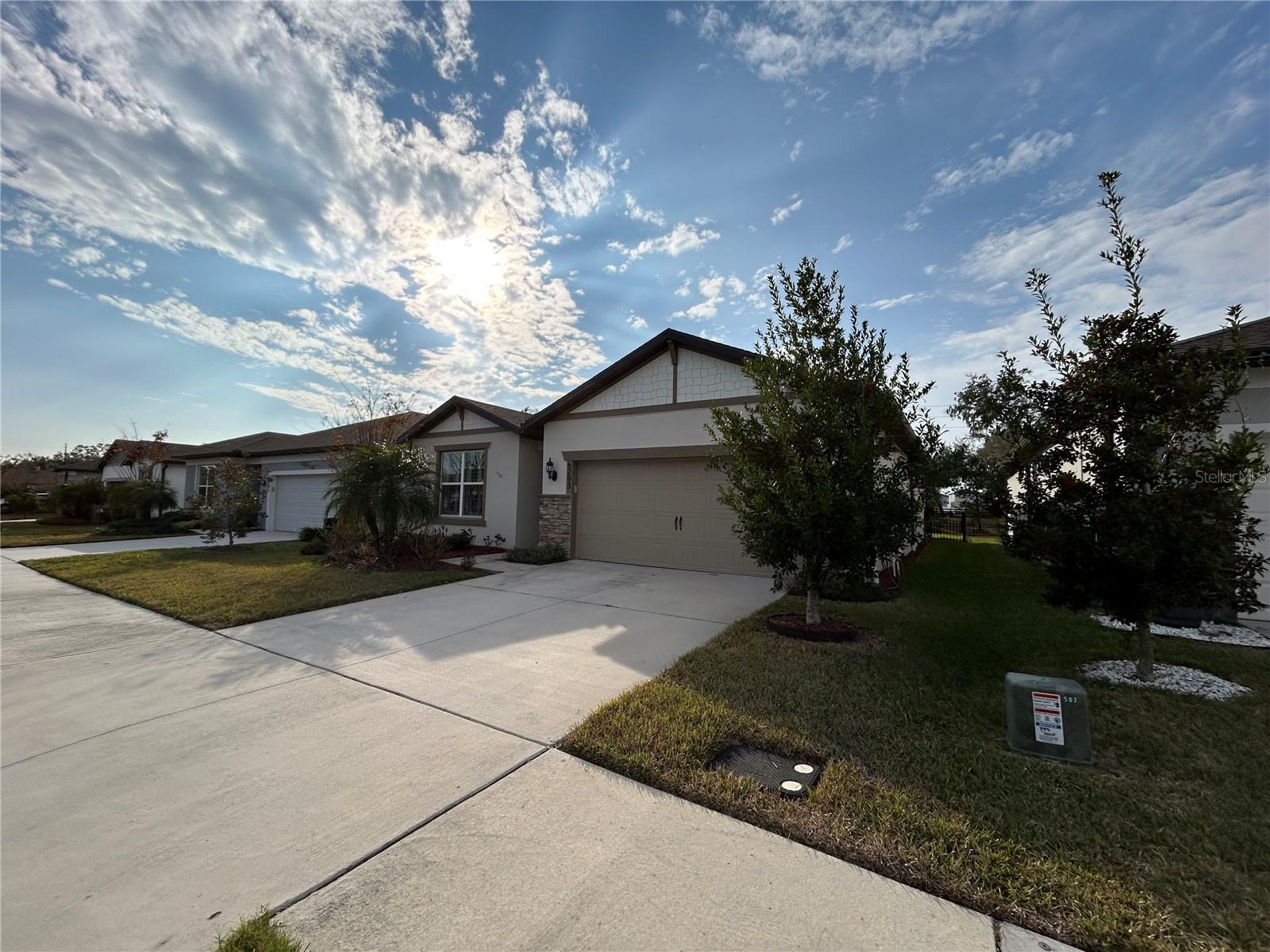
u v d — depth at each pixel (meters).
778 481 5.74
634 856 2.41
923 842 2.49
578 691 4.45
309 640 5.96
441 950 1.89
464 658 5.31
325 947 1.90
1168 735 3.66
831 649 5.46
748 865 2.36
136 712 4.05
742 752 3.45
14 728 3.78
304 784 3.03
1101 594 4.52
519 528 13.86
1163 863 2.37
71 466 39.03
